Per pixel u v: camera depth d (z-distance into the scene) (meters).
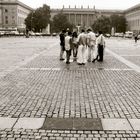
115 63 21.91
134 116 8.44
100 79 14.66
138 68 18.98
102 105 9.66
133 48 40.88
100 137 6.89
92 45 22.88
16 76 15.51
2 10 150.38
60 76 15.56
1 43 52.59
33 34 115.19
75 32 24.38
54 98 10.59
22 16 167.25
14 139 6.78
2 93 11.42
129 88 12.45
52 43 53.31
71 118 8.25
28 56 27.12
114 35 127.25
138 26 157.12
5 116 8.40
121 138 6.84
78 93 11.44
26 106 9.49
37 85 13.04
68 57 21.66
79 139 6.78
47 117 8.34
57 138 6.84
